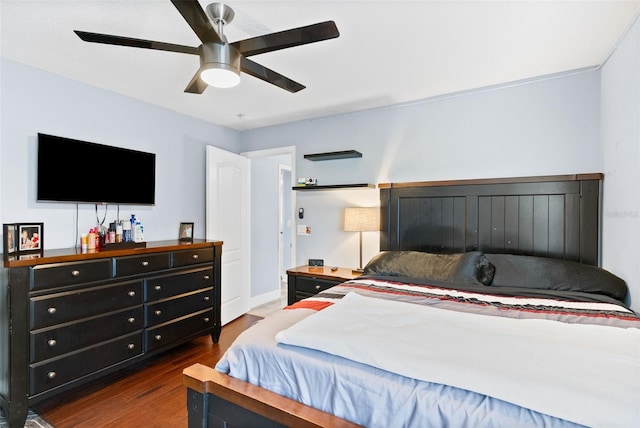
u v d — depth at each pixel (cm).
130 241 276
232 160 390
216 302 315
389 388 105
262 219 462
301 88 207
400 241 306
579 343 121
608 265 221
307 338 126
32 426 189
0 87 220
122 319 236
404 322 142
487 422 90
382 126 324
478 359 107
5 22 180
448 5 165
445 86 273
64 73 248
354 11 170
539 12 171
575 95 244
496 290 206
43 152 235
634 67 179
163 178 326
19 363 184
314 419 111
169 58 224
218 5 161
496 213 267
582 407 85
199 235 363
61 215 250
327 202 356
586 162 241
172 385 236
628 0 161
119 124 289
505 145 269
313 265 343
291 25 184
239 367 138
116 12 171
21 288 186
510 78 257
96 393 224
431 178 300
